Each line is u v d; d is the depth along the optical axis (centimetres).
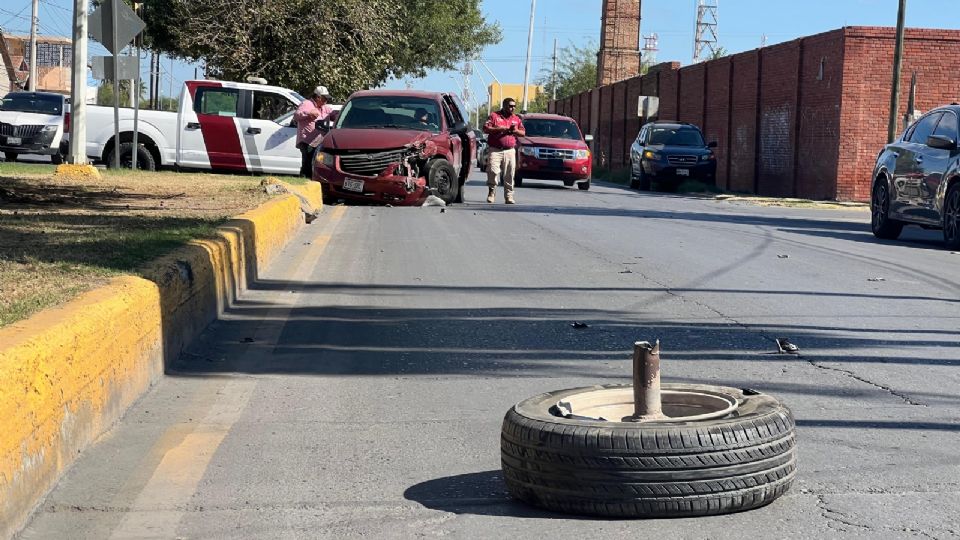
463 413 629
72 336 516
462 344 822
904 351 798
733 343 823
